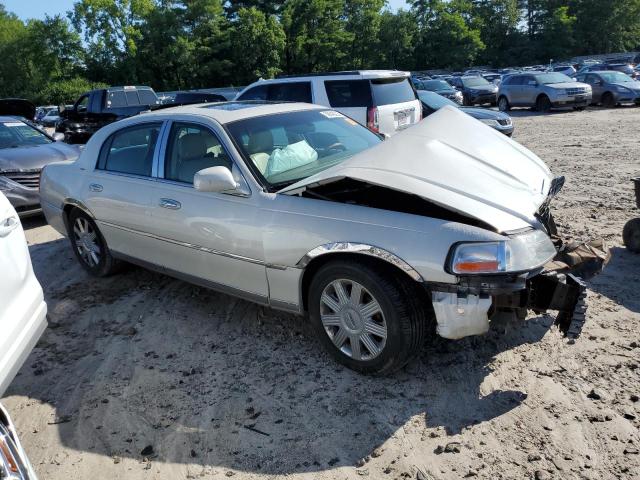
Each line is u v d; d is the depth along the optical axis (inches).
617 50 3321.9
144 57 2341.3
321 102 363.9
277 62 2316.7
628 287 177.0
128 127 193.6
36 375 151.3
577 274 142.1
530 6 3511.3
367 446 114.6
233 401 132.9
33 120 603.8
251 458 114.0
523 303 124.2
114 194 188.9
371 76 354.9
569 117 760.3
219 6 2332.7
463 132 161.6
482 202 125.6
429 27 2989.7
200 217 159.0
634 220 204.4
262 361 149.2
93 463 115.8
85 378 147.9
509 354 142.3
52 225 230.2
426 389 131.2
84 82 2362.2
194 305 187.2
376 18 2687.0
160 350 159.3
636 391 124.6
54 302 198.7
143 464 114.5
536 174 150.5
